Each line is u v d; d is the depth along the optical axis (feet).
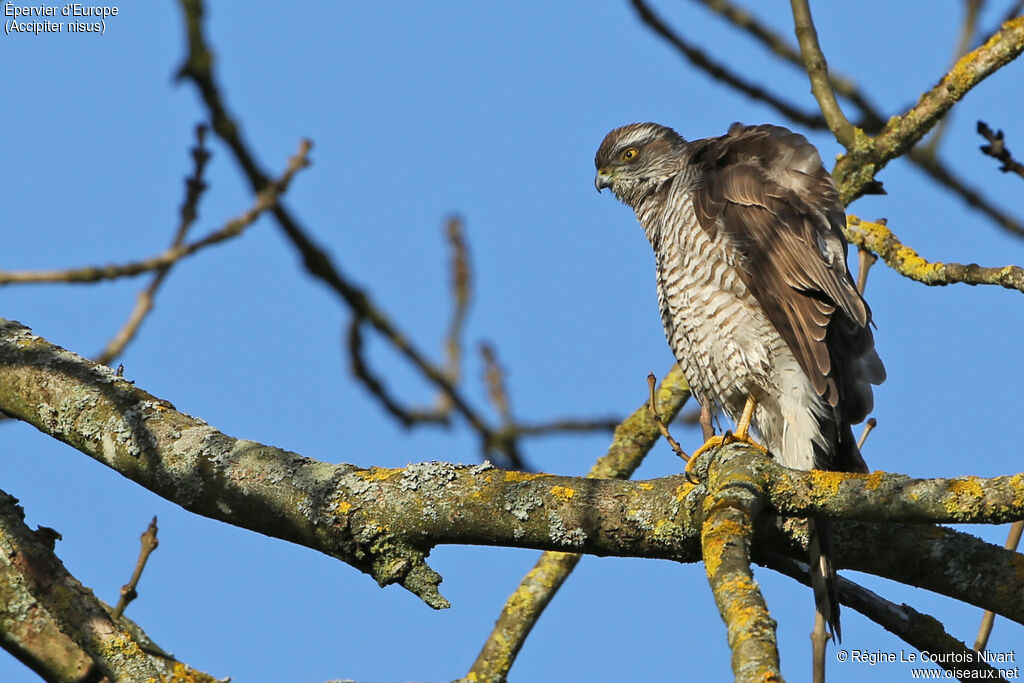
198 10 13.85
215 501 24.00
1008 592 22.57
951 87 32.81
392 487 23.52
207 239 19.57
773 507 21.17
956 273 29.45
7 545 23.85
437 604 23.11
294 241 19.08
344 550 23.44
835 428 30.76
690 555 22.81
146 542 28.32
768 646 15.88
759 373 31.27
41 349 26.55
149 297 26.99
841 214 31.65
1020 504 19.22
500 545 23.54
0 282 17.79
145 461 24.48
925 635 24.63
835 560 23.43
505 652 28.07
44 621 23.43
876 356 30.73
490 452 28.12
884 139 33.45
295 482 23.72
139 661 23.26
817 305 30.35
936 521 19.98
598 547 23.25
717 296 31.58
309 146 20.76
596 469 31.91
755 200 31.53
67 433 25.32
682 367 33.60
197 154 24.91
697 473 22.99
